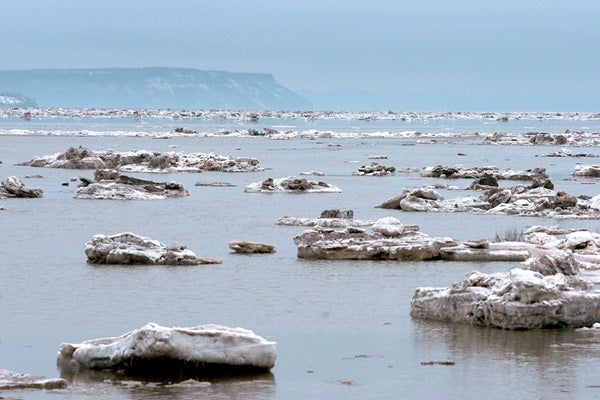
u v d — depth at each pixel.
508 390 57.12
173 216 146.88
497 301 71.50
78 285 88.75
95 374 59.75
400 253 103.56
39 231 127.94
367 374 60.38
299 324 73.69
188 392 56.03
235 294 84.81
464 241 113.00
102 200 170.75
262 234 126.19
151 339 58.81
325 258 104.31
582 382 58.62
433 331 71.31
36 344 67.44
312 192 188.88
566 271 77.44
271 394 56.09
